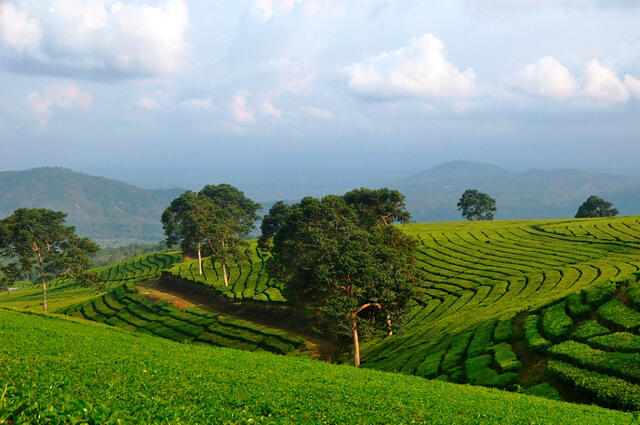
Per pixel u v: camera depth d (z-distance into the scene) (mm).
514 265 105125
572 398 38219
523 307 61531
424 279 104562
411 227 170750
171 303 115250
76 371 29016
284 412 23016
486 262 110812
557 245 121312
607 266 85062
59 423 13383
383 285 65812
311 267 70312
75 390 21969
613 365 39031
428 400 30328
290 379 35688
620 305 51844
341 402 27609
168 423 15914
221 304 110625
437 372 50219
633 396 34250
